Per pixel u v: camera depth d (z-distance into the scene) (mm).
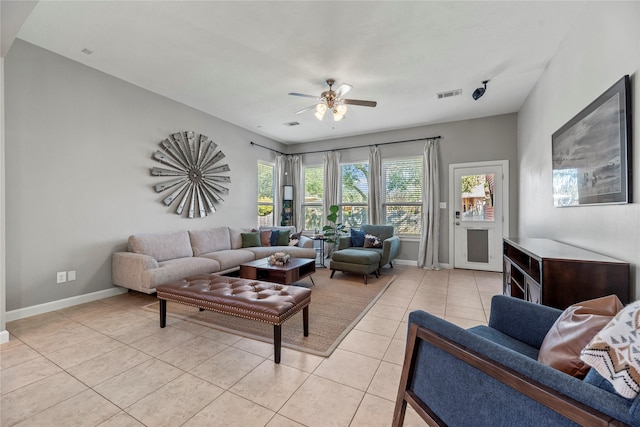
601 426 666
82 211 3201
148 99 3871
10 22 1969
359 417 1483
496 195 4824
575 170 2348
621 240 1780
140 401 1599
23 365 1953
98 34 2648
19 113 2740
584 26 2268
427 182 5219
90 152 3268
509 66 3188
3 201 2273
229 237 4879
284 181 6711
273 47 2842
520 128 4453
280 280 3406
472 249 5023
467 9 2295
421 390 1188
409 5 2248
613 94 1811
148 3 2234
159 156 3996
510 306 1519
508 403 871
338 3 2229
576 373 943
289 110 4641
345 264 4270
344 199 6199
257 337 2396
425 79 3512
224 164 5098
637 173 1625
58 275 3012
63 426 1414
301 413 1510
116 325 2621
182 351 2158
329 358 2068
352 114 4781
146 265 3131
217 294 2270
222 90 3879
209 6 2264
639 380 666
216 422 1442
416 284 4078
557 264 1833
